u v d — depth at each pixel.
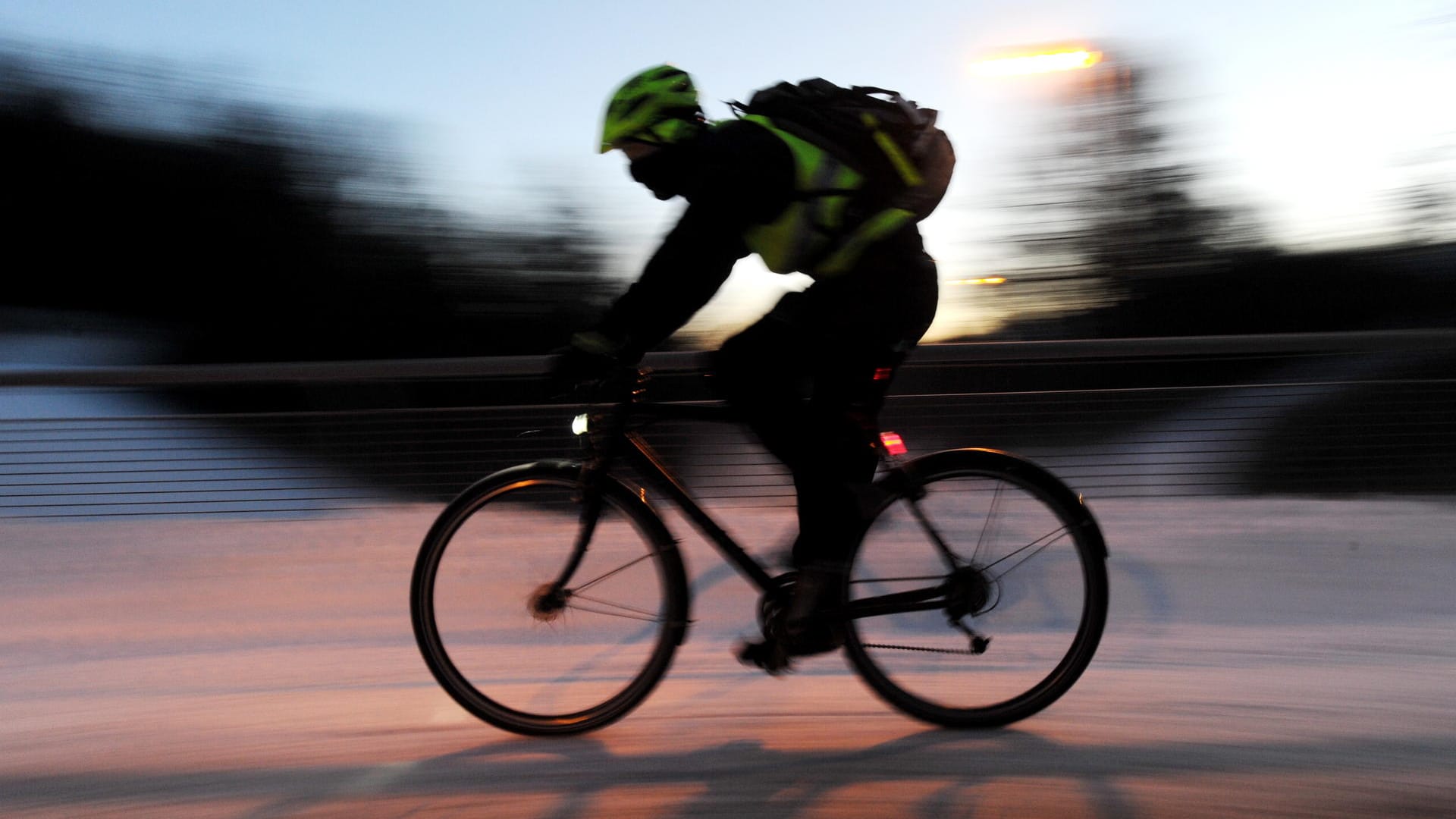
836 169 2.43
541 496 2.78
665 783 2.49
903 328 2.56
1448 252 6.50
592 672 2.79
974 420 4.29
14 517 4.43
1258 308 6.72
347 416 4.39
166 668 3.21
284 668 3.20
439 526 2.76
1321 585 3.67
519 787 2.47
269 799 2.42
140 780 2.51
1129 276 6.83
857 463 2.63
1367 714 2.75
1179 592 3.64
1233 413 4.31
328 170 8.93
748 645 2.74
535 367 4.28
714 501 3.77
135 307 9.88
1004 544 2.80
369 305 8.79
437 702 2.98
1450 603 3.51
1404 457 4.27
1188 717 2.77
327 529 4.37
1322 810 2.29
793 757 2.61
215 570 4.01
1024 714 2.76
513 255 8.12
